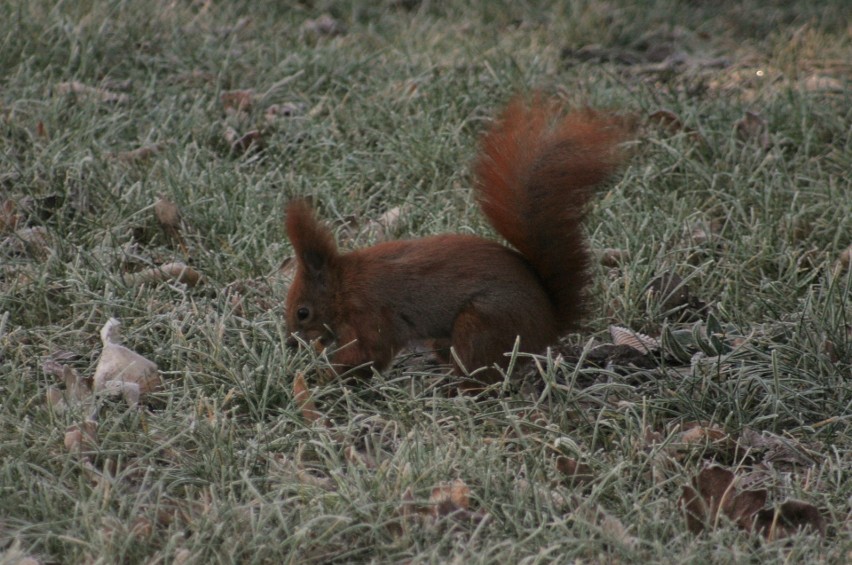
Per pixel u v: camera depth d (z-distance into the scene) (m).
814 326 9.19
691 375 8.65
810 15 19.39
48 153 11.70
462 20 18.78
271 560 6.43
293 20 17.72
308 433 7.80
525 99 13.45
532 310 8.21
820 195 11.52
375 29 17.94
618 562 6.43
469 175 11.97
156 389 8.44
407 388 8.58
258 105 13.60
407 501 6.77
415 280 8.25
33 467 7.11
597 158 8.26
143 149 12.26
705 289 10.35
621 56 17.88
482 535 6.77
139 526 6.59
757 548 6.75
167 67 14.61
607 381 8.79
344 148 12.65
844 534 6.74
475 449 7.54
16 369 8.30
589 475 7.32
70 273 9.80
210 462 7.30
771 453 7.79
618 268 10.42
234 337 9.03
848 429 8.05
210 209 11.23
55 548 6.59
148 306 9.23
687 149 12.68
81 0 15.77
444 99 13.75
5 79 13.62
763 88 14.73
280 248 10.52
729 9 20.05
